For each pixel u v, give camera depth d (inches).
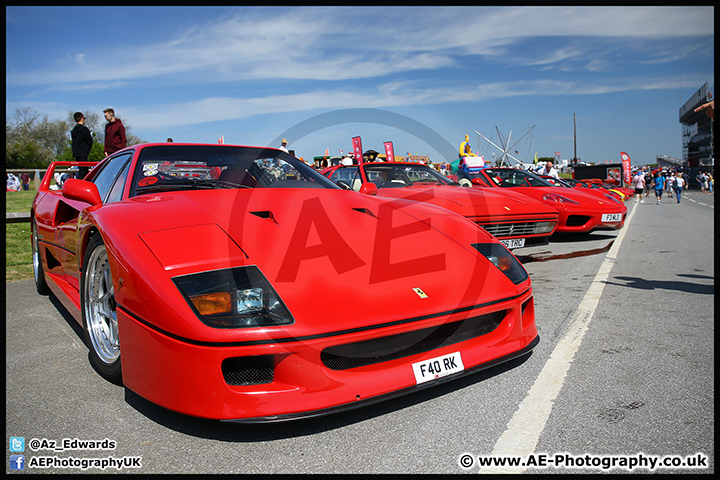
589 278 158.6
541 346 93.4
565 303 126.0
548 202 239.3
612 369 81.5
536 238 185.0
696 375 78.7
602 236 281.4
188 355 57.0
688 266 179.8
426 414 67.2
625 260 194.5
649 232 305.9
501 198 187.2
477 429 62.9
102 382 79.9
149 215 75.4
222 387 56.8
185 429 64.1
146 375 61.9
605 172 881.5
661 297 131.7
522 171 275.7
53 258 131.0
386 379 63.2
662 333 100.5
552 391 73.4
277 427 64.1
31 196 491.2
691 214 498.9
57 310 127.4
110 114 297.3
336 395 59.6
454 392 73.8
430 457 56.7
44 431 64.1
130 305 63.7
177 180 99.6
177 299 59.0
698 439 59.8
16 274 179.2
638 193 807.7
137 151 101.9
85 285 83.0
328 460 56.4
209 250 66.0
